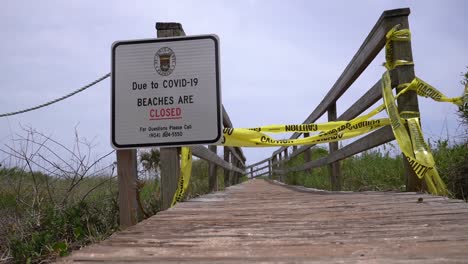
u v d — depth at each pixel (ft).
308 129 16.61
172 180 12.72
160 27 12.71
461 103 12.82
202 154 17.38
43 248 9.75
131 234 7.76
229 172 33.40
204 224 8.79
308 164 27.76
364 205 10.61
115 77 10.95
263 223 8.75
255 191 21.42
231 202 13.23
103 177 16.71
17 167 18.67
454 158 14.16
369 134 14.93
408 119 12.37
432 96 12.84
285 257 5.88
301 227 8.14
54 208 12.62
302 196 14.92
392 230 7.45
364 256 5.77
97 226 11.40
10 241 11.02
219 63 10.87
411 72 12.73
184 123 10.73
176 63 10.92
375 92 14.25
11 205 16.34
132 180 10.57
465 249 5.95
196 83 10.84
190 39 10.98
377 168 20.03
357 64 15.98
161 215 10.14
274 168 60.34
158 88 10.84
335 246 6.45
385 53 13.29
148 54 10.98
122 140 10.71
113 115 10.81
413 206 9.89
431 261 5.37
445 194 11.30
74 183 15.30
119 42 11.03
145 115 10.78
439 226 7.58
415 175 12.62
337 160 19.88
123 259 5.90
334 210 10.11
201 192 22.34
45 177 15.60
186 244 6.87
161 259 5.90
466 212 8.80
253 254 6.12
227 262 5.69
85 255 6.14
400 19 13.02
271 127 16.72
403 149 12.05
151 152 19.19
